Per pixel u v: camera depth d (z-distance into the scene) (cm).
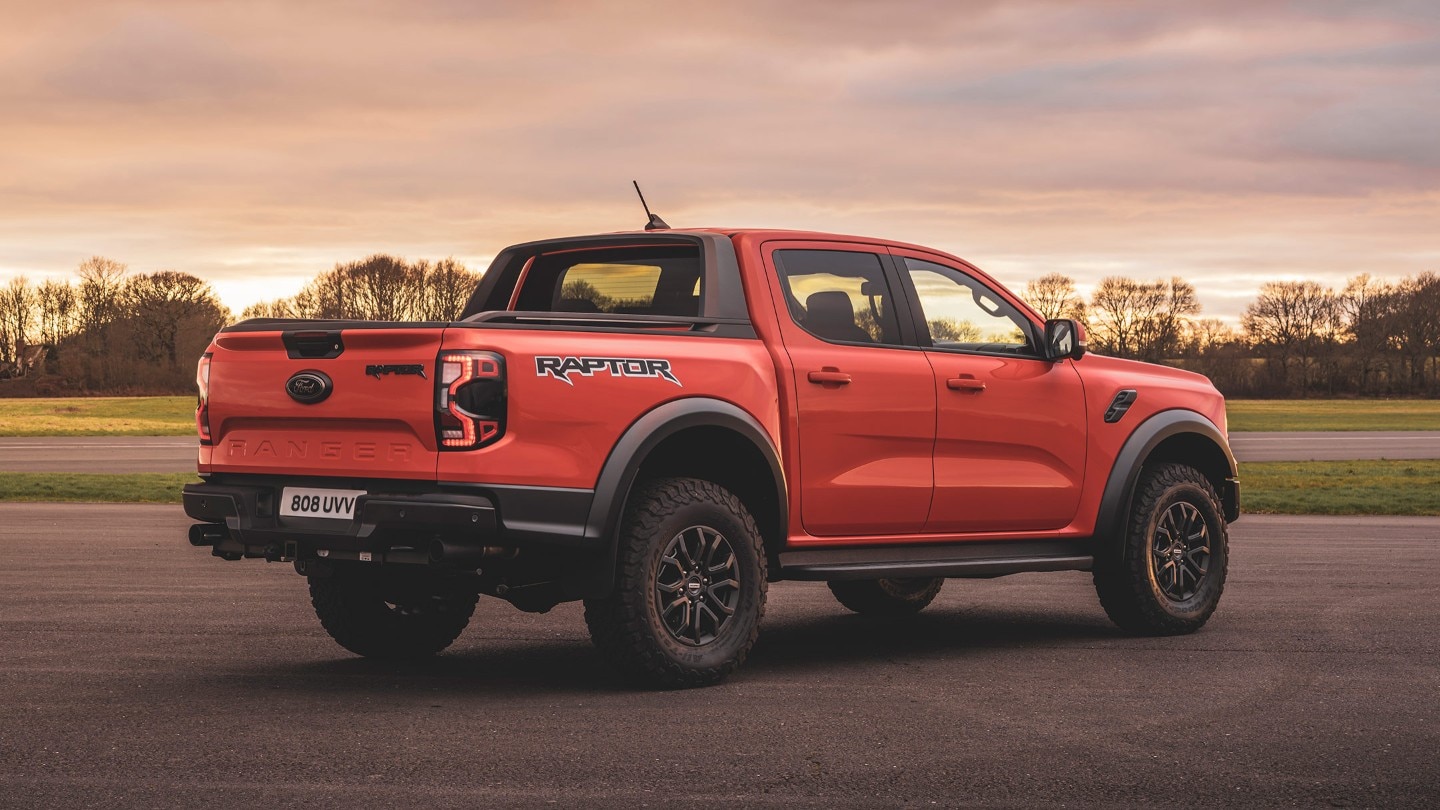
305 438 531
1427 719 498
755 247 604
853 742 457
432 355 500
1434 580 952
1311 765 429
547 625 746
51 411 6750
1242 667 610
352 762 425
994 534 661
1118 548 698
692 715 500
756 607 566
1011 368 667
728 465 590
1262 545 1240
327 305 7994
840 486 599
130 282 8794
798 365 589
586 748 446
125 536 1235
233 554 552
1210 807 382
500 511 498
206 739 456
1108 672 597
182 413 6681
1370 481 2375
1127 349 9275
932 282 662
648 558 535
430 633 633
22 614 757
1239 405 8819
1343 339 9581
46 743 448
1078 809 379
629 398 531
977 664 620
